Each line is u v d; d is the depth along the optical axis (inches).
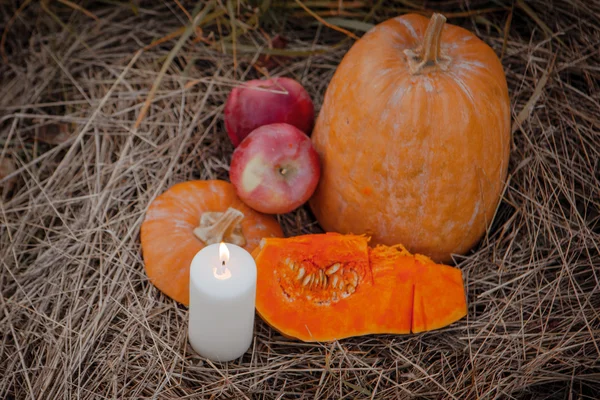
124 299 30.0
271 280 28.6
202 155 34.0
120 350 28.6
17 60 37.3
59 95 36.4
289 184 30.1
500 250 31.4
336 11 37.1
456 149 28.2
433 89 27.9
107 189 32.5
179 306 30.1
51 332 29.1
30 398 27.8
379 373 28.4
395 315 28.7
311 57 36.9
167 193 31.3
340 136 29.5
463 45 29.3
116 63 36.7
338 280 29.2
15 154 34.3
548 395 28.9
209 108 35.3
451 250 30.9
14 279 30.4
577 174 32.0
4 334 29.2
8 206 32.8
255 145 29.8
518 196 32.3
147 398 27.5
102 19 37.8
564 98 33.3
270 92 32.0
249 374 28.6
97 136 34.1
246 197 30.4
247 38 37.3
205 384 28.2
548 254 31.0
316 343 29.1
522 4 34.9
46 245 31.2
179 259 29.9
